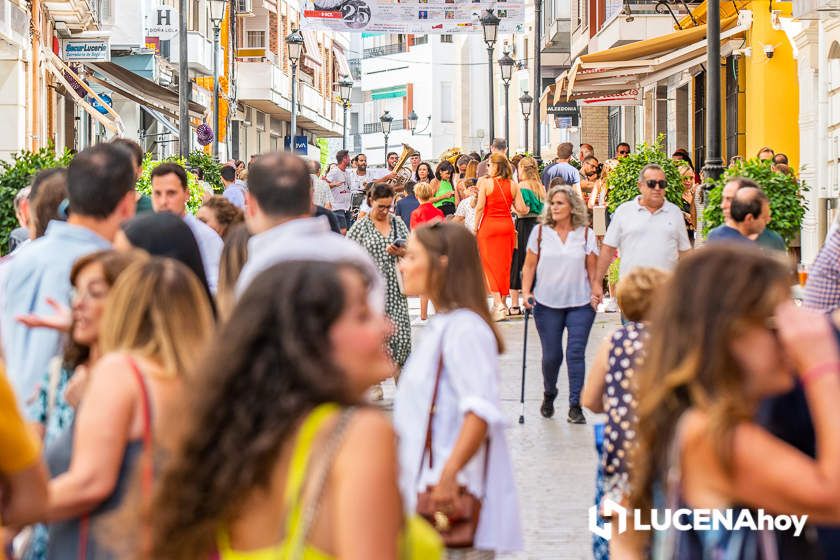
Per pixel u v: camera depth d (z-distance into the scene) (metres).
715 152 27.30
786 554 5.73
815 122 40.19
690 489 5.64
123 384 7.17
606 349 9.69
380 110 164.88
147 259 7.69
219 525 4.92
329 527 4.80
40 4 47.78
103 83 56.50
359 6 68.75
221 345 4.99
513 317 33.62
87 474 7.04
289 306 4.95
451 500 9.14
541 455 17.47
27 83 45.47
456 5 69.12
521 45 121.06
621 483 9.49
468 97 152.75
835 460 5.45
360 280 5.07
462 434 9.18
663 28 56.59
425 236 9.71
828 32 38.38
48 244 10.23
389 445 4.86
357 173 53.56
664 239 20.25
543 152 100.69
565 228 20.09
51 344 9.83
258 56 98.75
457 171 48.56
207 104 81.50
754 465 5.50
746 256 5.73
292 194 9.84
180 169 14.52
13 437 6.51
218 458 4.88
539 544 13.13
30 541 8.19
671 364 5.72
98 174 10.40
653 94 63.00
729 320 5.62
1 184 22.73
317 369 4.89
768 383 5.67
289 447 4.88
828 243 13.55
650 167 20.34
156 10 73.00
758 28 45.19
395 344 20.55
